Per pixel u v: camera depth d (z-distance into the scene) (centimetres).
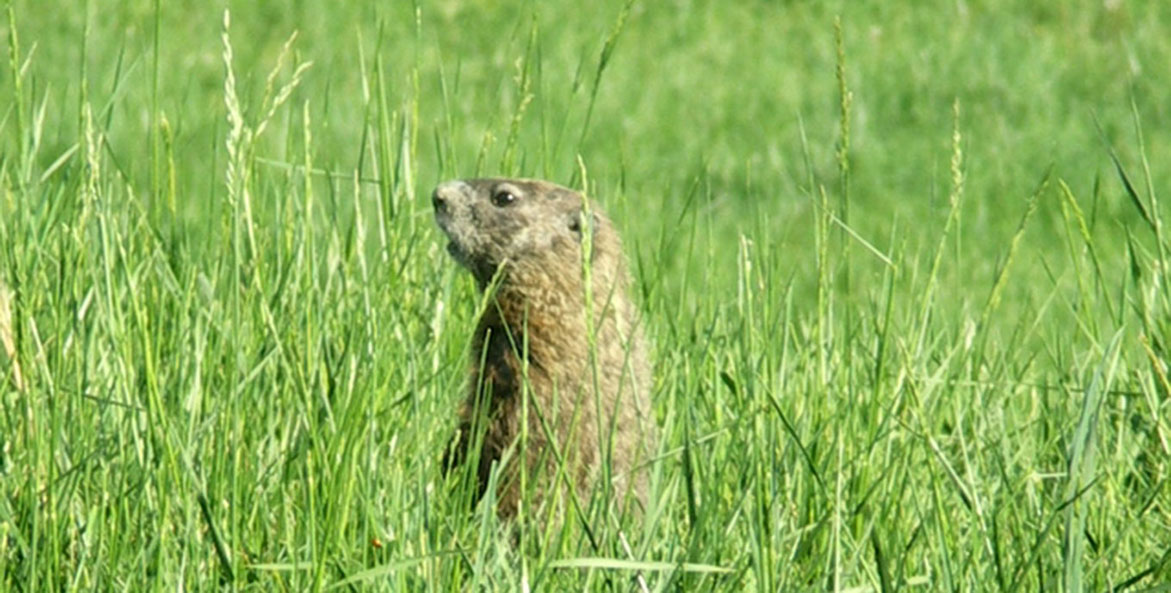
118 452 840
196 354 850
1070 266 2297
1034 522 860
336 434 809
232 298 912
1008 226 2542
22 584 762
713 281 1138
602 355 1032
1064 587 734
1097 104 3125
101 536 771
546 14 3553
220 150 2052
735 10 3672
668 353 1083
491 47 3322
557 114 2912
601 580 805
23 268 930
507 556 880
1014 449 1046
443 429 990
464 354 983
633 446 1009
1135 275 967
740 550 817
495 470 784
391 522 804
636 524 931
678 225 1163
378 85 1123
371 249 1243
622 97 3073
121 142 2314
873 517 801
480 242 1081
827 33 3519
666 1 3669
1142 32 3500
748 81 3238
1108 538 876
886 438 916
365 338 952
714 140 2884
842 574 791
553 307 1056
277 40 3284
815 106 3098
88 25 1058
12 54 1011
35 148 1045
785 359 998
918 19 3612
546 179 1139
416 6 1139
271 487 850
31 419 824
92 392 906
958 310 1170
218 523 787
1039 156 2842
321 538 790
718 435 914
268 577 783
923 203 2631
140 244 1053
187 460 771
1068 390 1019
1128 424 992
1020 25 3569
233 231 902
